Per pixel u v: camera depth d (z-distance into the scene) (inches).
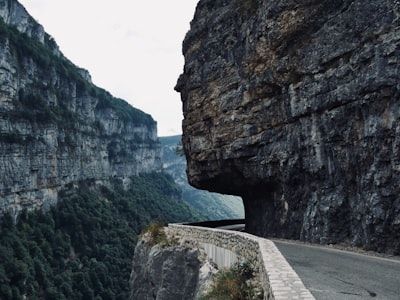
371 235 692.7
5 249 4616.1
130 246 6658.5
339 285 386.6
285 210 1023.6
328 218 819.4
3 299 3988.7
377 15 709.3
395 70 655.8
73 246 6072.8
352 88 746.2
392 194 657.0
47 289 4557.1
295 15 925.2
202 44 1352.1
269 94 1031.6
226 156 1190.3
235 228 1565.0
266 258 442.3
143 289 1355.8
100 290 5044.3
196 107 1328.7
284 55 960.9
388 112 670.5
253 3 1108.5
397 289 371.2
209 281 807.7
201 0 1425.9
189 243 1111.6
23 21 7529.5
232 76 1175.6
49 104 6929.1
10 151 5413.4
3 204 5162.4
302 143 909.2
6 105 5570.9
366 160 722.2
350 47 764.6
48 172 6279.5
